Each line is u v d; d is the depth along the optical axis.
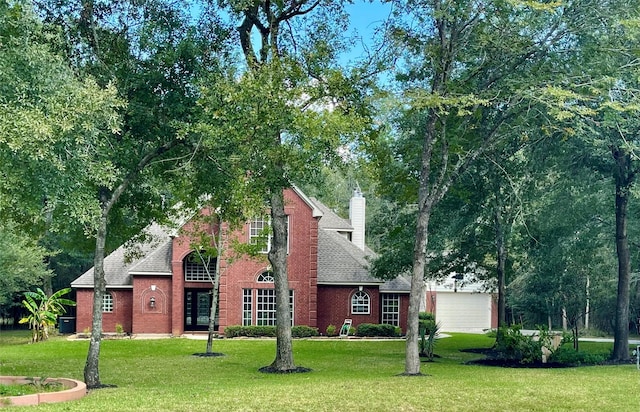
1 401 14.46
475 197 28.16
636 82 22.16
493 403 15.24
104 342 34.38
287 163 19.02
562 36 21.36
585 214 28.16
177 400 14.99
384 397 15.72
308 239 41.97
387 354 30.20
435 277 35.88
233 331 39.84
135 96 19.69
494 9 21.12
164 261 42.22
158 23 19.86
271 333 40.03
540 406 15.00
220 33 20.92
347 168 21.14
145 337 39.31
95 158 17.53
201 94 18.86
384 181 26.50
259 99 18.45
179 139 19.94
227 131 18.38
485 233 32.62
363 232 54.91
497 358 27.11
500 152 25.22
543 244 28.30
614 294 39.84
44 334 40.16
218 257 30.20
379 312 43.19
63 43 18.91
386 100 21.05
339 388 17.19
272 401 14.97
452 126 23.45
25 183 15.12
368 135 21.69
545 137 25.33
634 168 27.02
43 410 13.44
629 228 29.30
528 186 26.97
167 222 24.69
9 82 14.96
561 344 26.08
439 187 22.78
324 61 21.67
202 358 27.92
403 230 32.03
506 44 21.31
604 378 20.33
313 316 41.50
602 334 46.56
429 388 17.28
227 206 21.92
